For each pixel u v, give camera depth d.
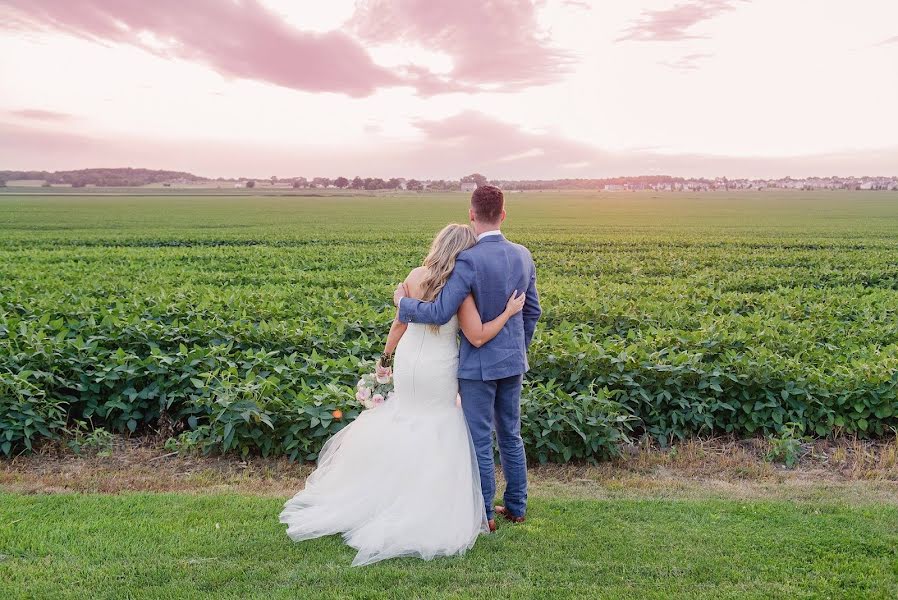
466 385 4.23
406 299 4.12
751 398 7.10
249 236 41.09
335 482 4.44
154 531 4.30
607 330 10.09
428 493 4.09
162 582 3.61
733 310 11.94
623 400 7.07
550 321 11.08
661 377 7.18
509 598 3.48
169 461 6.24
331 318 9.99
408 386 4.29
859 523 4.57
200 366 7.27
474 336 4.10
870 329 10.28
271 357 8.31
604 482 5.73
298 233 44.59
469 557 3.99
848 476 5.95
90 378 7.08
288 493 5.38
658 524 4.57
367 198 162.50
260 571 3.74
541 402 6.28
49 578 3.63
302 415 6.07
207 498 5.02
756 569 3.85
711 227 54.06
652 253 28.62
